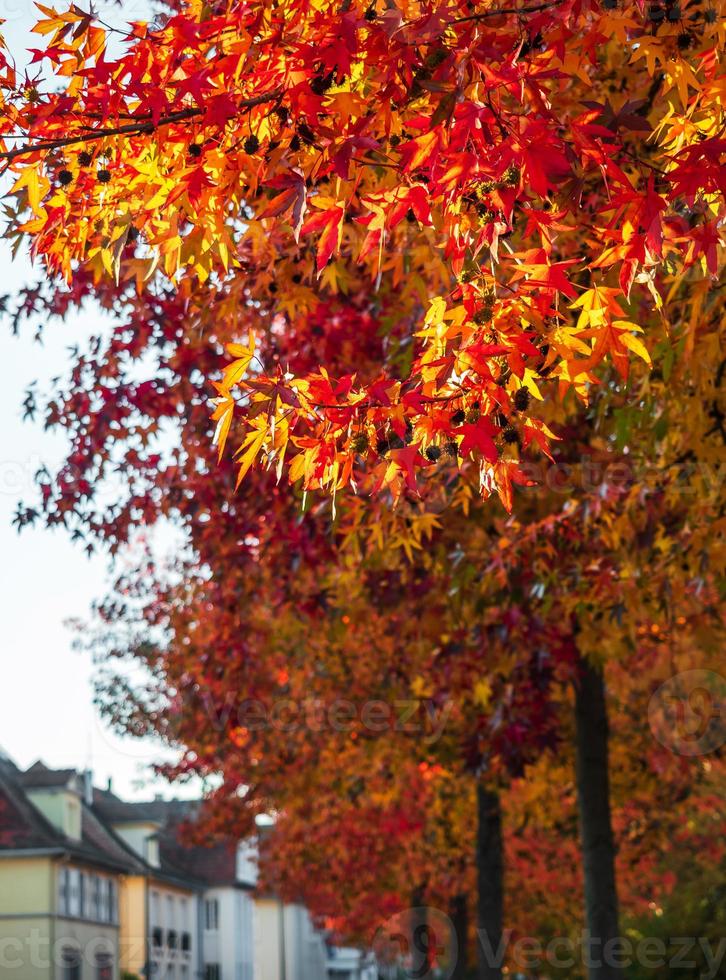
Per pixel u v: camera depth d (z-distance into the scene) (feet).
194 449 39.96
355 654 58.49
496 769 44.50
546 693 41.04
